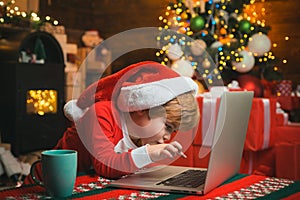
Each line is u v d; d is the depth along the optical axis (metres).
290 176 2.71
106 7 6.11
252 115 2.57
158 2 5.64
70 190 1.01
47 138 4.49
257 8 4.64
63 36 5.05
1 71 4.32
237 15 3.53
